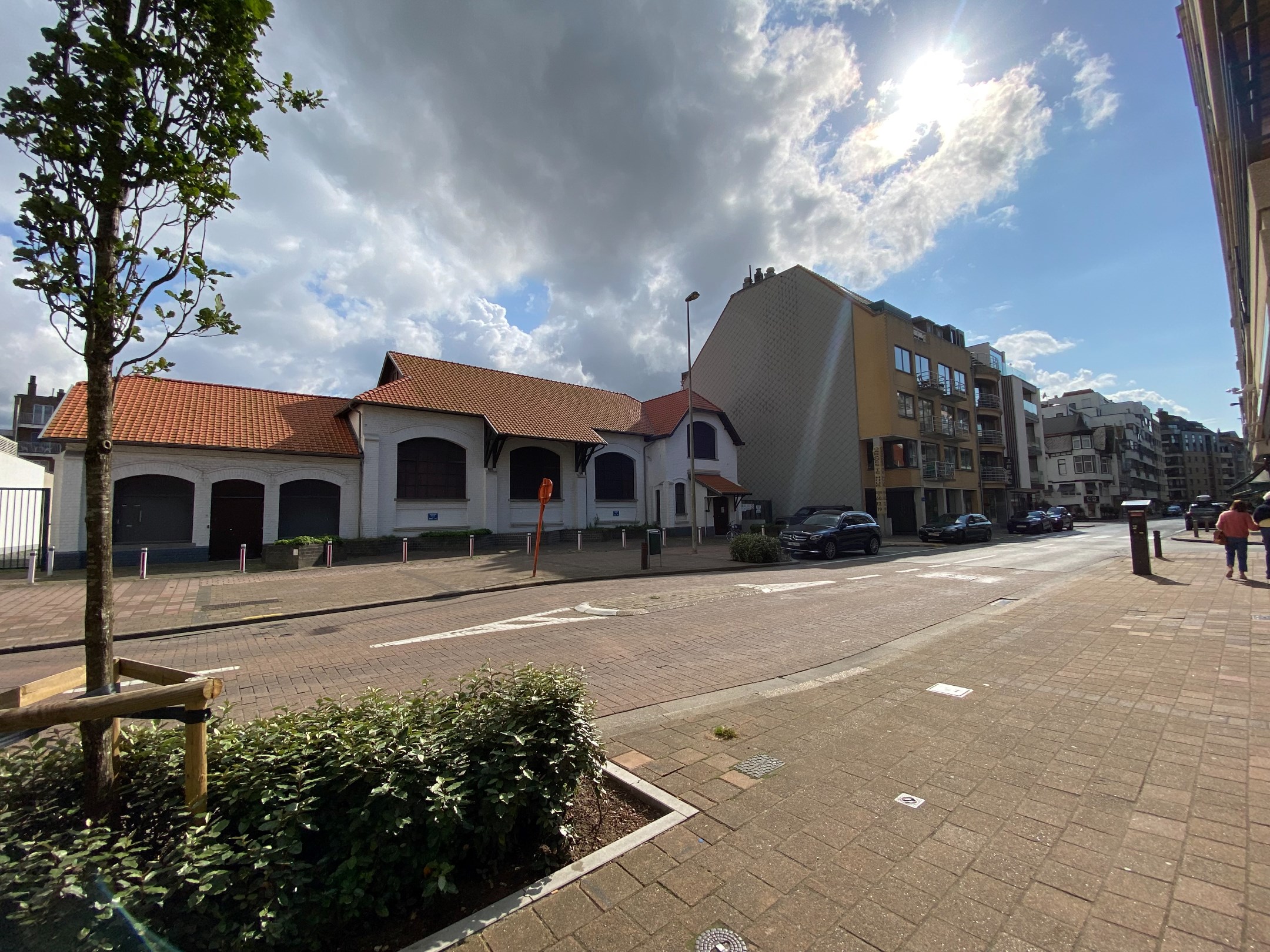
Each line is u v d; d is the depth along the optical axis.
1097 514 63.69
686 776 3.53
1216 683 4.98
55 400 51.50
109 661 2.54
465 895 2.48
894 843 2.75
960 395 36.78
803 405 33.47
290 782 2.33
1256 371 15.50
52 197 2.39
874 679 5.52
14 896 1.75
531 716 2.86
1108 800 3.09
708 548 23.77
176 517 17.34
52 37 2.44
